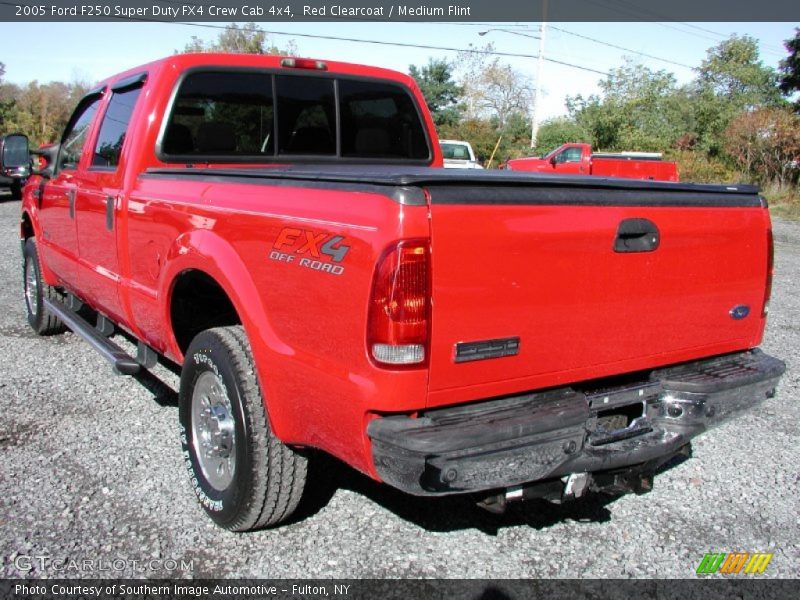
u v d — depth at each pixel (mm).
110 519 3467
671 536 3488
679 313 3145
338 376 2564
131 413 4777
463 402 2611
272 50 36656
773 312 8492
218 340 3215
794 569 3240
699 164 29172
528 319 2656
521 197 2600
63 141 5734
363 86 5000
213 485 3428
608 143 35406
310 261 2660
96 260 4754
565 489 2936
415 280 2387
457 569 3162
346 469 4094
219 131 4426
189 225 3451
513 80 50156
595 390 3041
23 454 4129
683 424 3176
